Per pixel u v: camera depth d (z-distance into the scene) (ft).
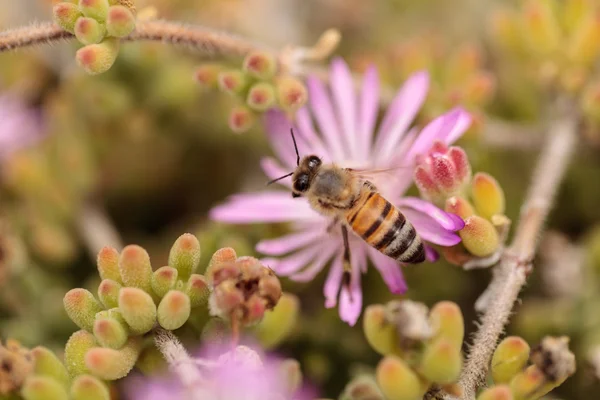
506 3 0.57
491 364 0.40
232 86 0.44
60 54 0.53
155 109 0.51
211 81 0.45
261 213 0.45
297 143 0.45
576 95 0.48
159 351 0.39
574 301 0.48
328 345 0.48
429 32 0.55
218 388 0.37
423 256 0.42
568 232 0.52
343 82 0.45
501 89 0.54
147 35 0.43
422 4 0.57
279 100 0.44
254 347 0.41
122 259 0.39
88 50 0.42
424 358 0.38
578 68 0.48
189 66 0.52
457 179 0.41
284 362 0.42
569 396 0.47
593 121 0.48
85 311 0.39
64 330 0.48
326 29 0.57
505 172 0.52
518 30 0.49
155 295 0.39
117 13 0.41
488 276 0.49
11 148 0.52
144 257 0.39
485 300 0.42
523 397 0.39
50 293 0.50
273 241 0.44
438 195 0.41
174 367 0.38
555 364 0.38
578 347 0.47
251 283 0.38
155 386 0.39
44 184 0.51
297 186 0.44
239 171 0.55
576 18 0.49
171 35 0.44
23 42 0.42
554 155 0.48
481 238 0.41
